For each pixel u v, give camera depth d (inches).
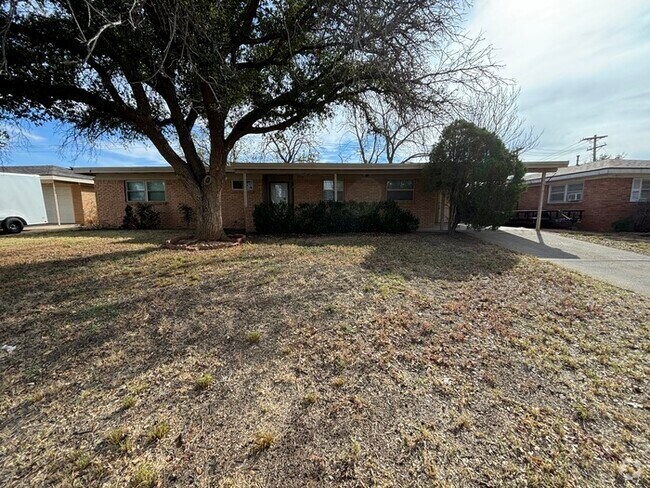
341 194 494.6
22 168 666.8
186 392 87.1
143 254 266.8
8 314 140.5
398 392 86.6
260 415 77.8
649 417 76.4
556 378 92.9
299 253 269.4
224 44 229.8
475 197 367.2
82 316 137.3
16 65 209.8
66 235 417.4
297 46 265.3
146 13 190.1
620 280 198.2
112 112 269.3
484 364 100.4
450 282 189.8
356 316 136.1
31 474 61.8
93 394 86.7
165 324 129.3
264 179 496.1
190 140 312.0
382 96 280.4
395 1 205.6
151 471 61.7
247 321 131.8
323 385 90.0
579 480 59.0
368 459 64.4
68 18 193.8
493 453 65.6
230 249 291.0
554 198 598.2
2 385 91.3
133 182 500.7
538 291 174.6
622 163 533.3
